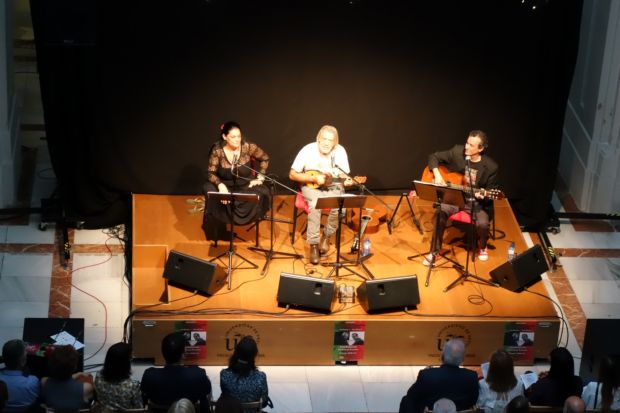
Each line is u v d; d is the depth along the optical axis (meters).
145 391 5.96
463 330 7.46
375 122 8.95
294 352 7.43
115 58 8.35
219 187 7.92
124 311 7.95
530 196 9.23
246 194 7.30
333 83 8.74
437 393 5.99
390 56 8.70
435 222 8.03
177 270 7.51
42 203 8.95
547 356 7.61
